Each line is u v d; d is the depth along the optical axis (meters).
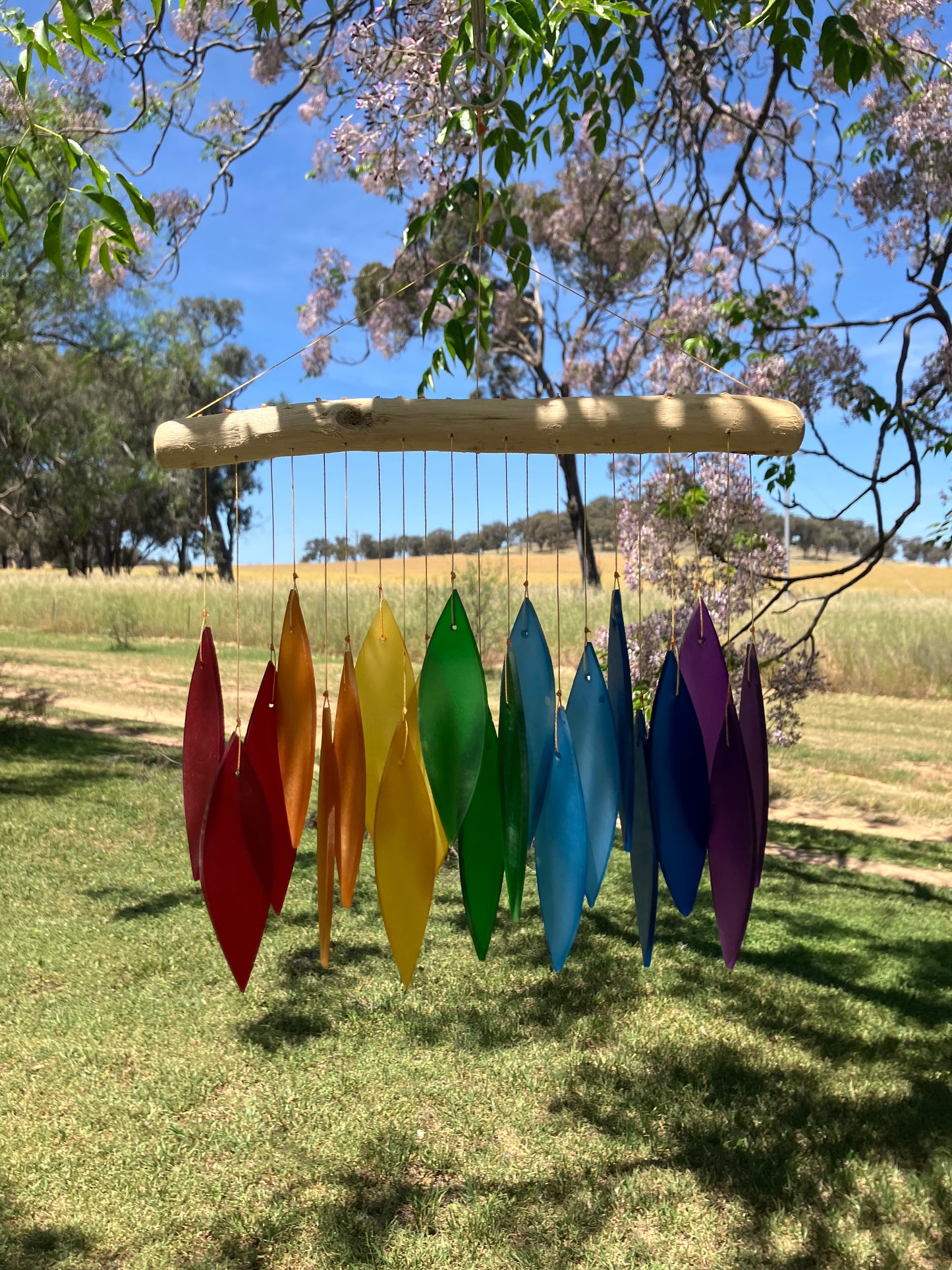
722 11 3.68
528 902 5.80
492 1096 3.45
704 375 4.30
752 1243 2.68
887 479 3.78
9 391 12.77
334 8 3.79
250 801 1.31
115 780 8.52
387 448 1.45
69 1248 2.66
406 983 1.34
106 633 21.89
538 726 1.38
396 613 15.50
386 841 1.33
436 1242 2.67
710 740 1.42
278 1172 3.02
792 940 5.16
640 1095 3.44
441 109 2.79
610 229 7.87
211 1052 3.78
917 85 4.81
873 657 14.77
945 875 6.59
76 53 4.24
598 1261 2.60
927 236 4.12
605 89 3.06
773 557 4.02
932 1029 4.05
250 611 19.00
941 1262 2.61
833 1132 3.20
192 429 1.48
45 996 4.28
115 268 6.36
